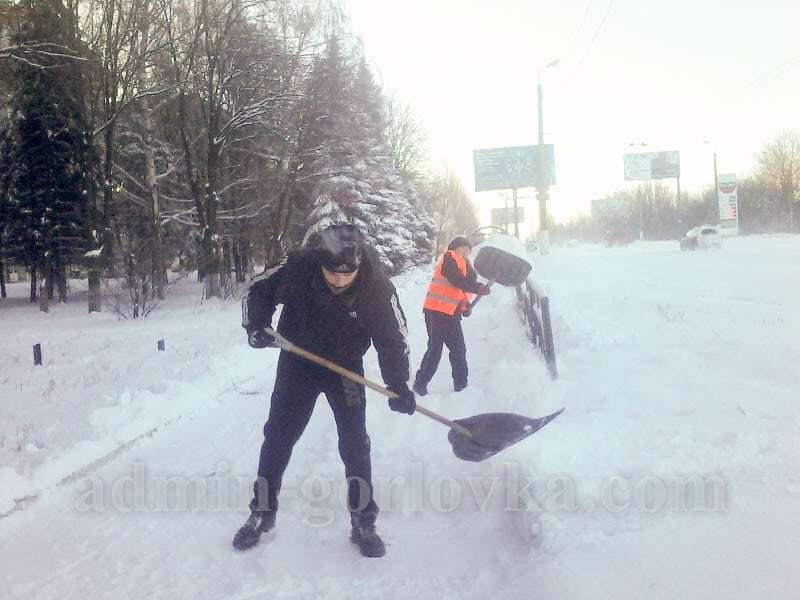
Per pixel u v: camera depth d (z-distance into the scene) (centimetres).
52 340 1424
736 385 502
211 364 874
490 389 633
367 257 362
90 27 2188
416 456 491
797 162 7294
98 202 2672
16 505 429
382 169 3597
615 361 618
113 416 601
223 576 338
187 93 2414
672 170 7681
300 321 370
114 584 336
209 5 2281
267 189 2708
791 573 267
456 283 645
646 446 396
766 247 3650
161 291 2456
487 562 334
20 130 2584
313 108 2520
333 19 2530
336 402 375
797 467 353
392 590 315
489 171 5312
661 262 2648
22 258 2678
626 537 308
